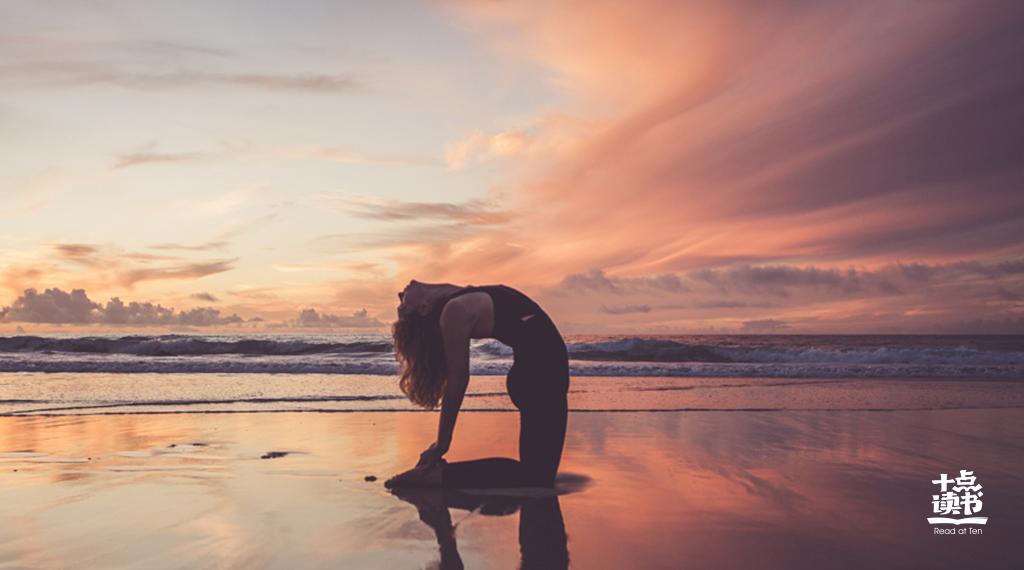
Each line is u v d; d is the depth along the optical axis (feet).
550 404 10.69
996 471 11.76
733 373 42.63
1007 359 65.05
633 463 12.56
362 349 73.77
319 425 17.81
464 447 14.42
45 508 9.03
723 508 9.14
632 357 72.13
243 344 73.72
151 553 7.00
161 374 41.37
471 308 10.48
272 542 7.47
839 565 6.72
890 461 12.72
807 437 15.71
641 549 7.25
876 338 226.79
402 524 8.30
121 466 12.20
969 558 6.96
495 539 7.64
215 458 13.09
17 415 20.17
